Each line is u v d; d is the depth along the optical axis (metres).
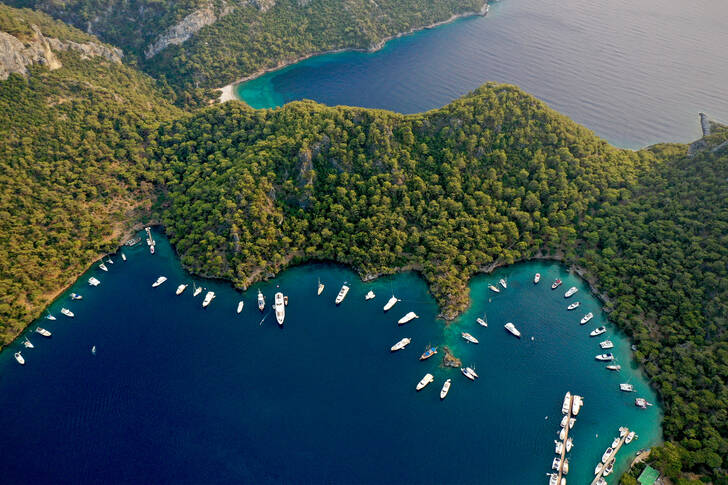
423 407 147.25
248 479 130.62
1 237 180.62
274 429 141.38
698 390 141.62
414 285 184.12
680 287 162.88
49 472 132.25
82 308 177.88
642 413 145.25
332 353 162.00
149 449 137.25
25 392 151.38
